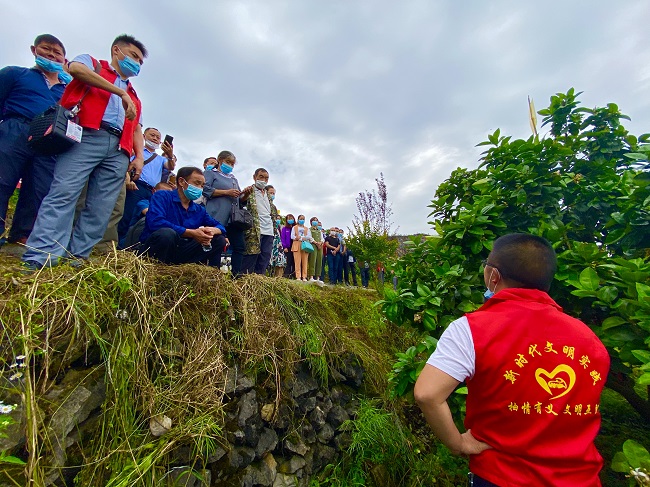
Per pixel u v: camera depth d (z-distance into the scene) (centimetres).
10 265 200
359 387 324
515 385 112
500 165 276
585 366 114
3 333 142
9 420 126
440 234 273
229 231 383
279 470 223
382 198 994
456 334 123
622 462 133
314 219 815
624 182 243
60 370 158
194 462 168
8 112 285
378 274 866
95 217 240
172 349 200
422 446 297
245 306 253
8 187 275
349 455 262
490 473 113
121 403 165
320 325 318
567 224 258
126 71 257
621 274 171
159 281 223
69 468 145
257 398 228
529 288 132
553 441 109
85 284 177
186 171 302
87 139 227
